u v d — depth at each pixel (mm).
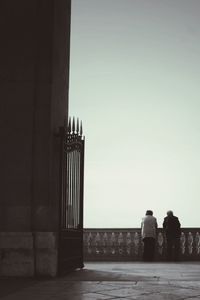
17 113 11297
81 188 13141
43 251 10703
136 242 18984
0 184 11086
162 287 8844
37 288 8633
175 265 15648
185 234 19016
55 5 11938
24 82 11398
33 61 11453
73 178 12328
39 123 11242
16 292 8086
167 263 17016
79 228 13148
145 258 18234
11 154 11172
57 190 11789
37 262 10688
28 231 10812
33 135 11211
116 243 19000
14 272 10578
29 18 11680
